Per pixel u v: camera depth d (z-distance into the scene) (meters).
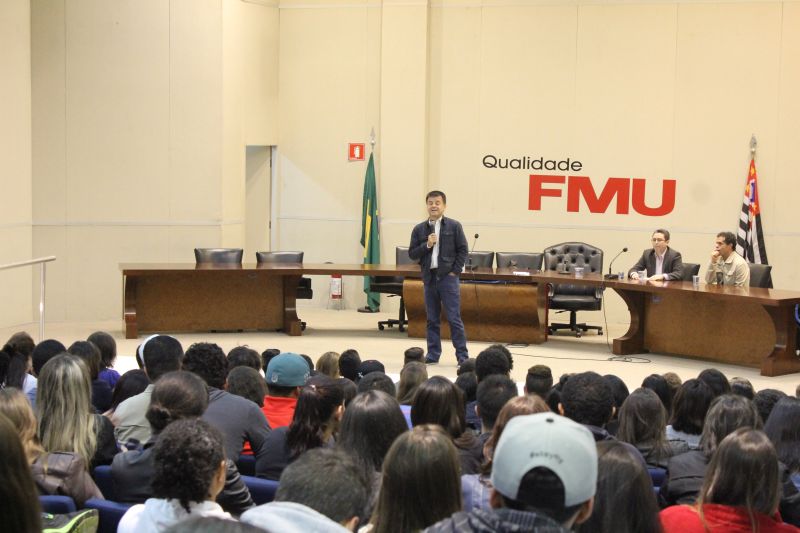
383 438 3.03
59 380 3.58
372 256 12.39
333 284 12.56
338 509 2.03
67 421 3.58
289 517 1.90
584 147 12.09
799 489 3.39
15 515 1.69
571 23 11.99
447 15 12.24
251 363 5.45
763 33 11.59
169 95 11.36
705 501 2.62
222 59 11.55
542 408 3.01
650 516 2.40
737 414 3.40
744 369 8.91
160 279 10.20
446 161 12.40
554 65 12.08
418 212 12.34
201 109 11.49
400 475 2.26
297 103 12.57
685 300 9.35
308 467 2.08
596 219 12.14
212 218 11.66
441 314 10.13
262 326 10.49
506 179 12.28
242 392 4.46
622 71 11.94
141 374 4.64
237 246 12.12
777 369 8.59
